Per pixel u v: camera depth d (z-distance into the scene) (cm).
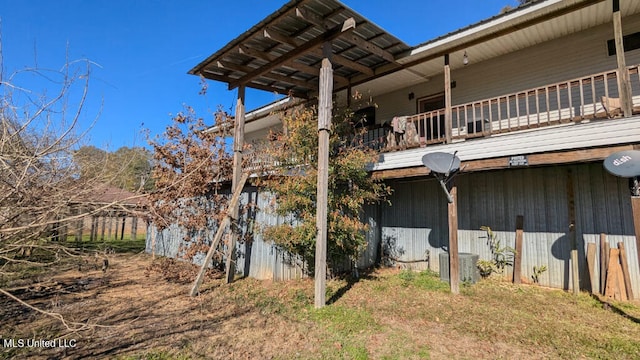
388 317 473
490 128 632
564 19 651
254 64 711
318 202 527
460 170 639
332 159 655
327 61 558
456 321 458
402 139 815
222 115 891
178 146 858
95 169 350
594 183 628
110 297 579
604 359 348
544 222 678
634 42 648
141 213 366
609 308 512
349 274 769
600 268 604
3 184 280
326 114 539
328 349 367
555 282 651
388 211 930
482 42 663
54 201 304
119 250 1166
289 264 715
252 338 399
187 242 899
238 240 760
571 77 712
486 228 747
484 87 841
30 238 325
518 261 692
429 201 853
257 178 704
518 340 395
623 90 490
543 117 742
